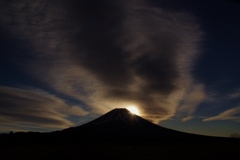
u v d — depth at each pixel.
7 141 59.78
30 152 27.09
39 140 66.06
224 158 23.06
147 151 29.02
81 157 24.16
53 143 58.66
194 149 32.44
